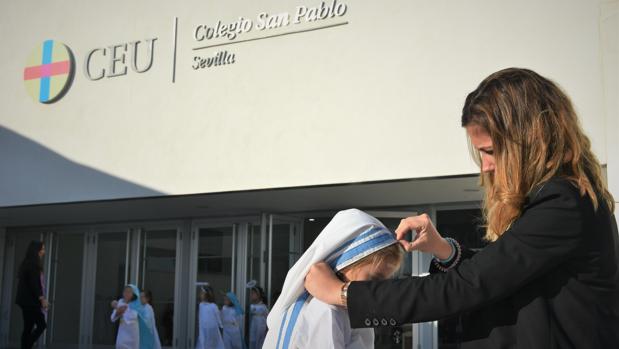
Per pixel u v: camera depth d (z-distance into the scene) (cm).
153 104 898
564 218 117
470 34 702
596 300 117
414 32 731
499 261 118
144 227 1304
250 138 820
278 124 802
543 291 120
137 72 915
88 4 968
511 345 122
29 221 1330
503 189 125
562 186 120
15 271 1430
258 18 830
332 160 762
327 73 777
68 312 1359
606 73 614
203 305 1111
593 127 627
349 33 769
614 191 579
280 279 1107
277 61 812
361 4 764
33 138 989
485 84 134
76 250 1371
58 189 962
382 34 749
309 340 159
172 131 880
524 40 673
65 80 966
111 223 1339
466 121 135
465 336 128
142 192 893
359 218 165
